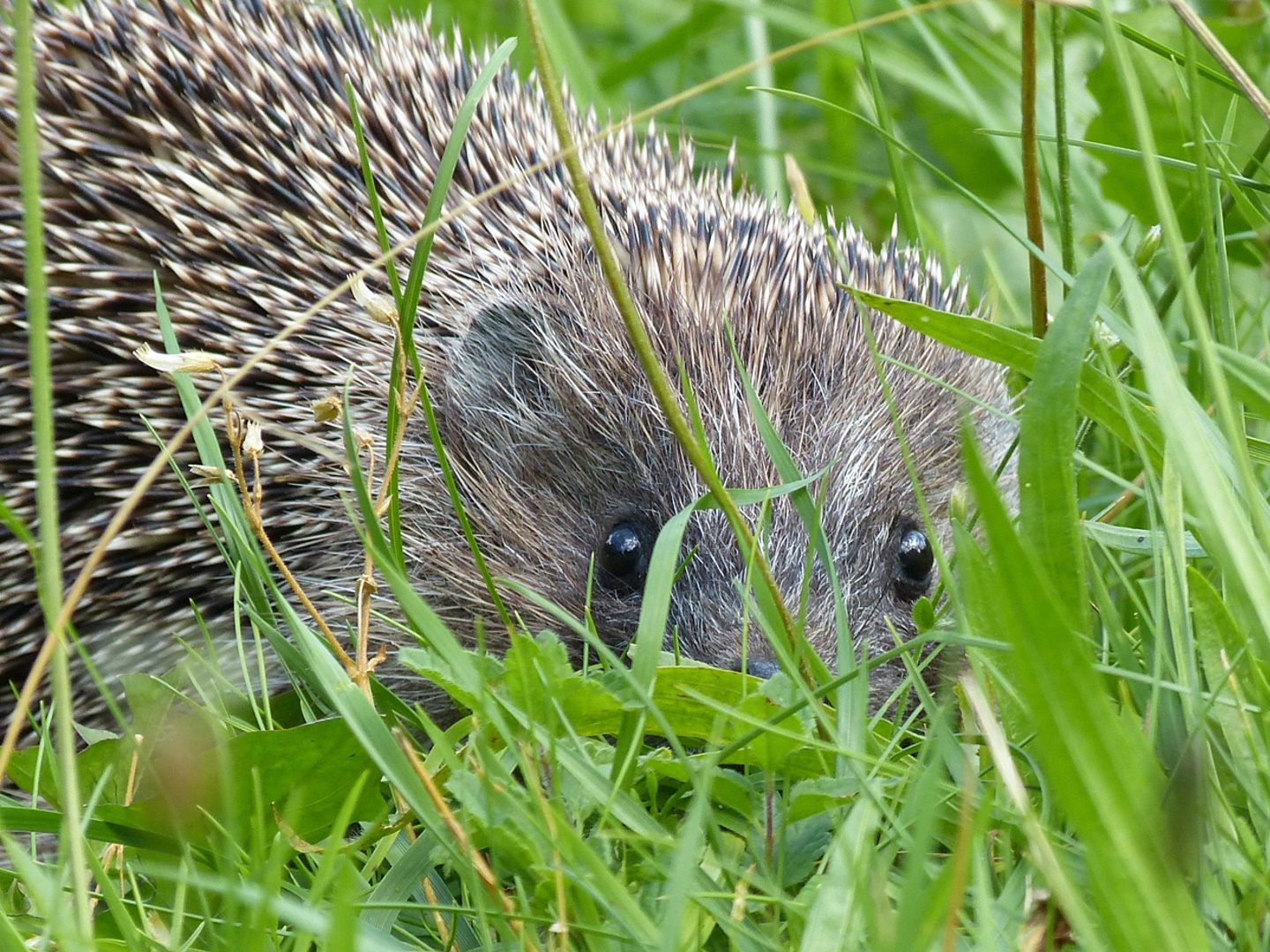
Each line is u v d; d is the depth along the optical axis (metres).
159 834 3.95
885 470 6.46
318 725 3.95
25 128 3.30
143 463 6.32
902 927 2.76
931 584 6.55
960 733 4.36
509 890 3.98
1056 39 5.49
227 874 3.31
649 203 7.22
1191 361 5.87
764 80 9.52
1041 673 2.76
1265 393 4.33
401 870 3.82
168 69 6.75
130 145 6.71
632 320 4.21
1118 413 4.54
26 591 6.38
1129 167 7.27
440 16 10.97
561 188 7.05
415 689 6.37
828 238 6.74
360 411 6.43
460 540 6.46
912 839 3.37
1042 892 3.32
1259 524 3.62
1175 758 3.74
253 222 6.59
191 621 6.31
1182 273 3.72
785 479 4.72
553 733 3.75
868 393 6.64
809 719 4.06
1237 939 3.27
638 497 6.27
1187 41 4.74
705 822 3.79
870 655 5.97
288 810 3.81
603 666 5.20
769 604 4.37
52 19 7.00
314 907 3.14
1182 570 3.86
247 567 4.86
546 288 6.67
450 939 3.54
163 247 6.50
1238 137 7.09
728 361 6.48
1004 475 7.06
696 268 6.88
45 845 5.51
